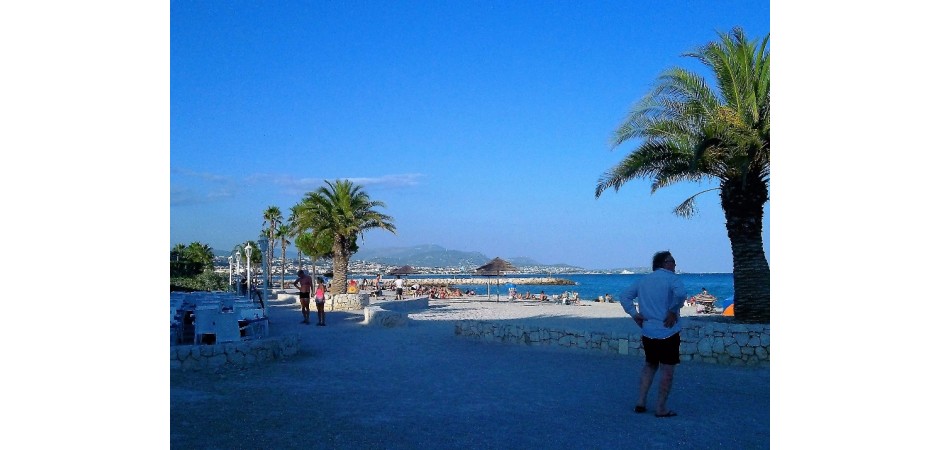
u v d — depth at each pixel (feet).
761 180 44.29
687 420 20.84
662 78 45.24
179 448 17.53
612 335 36.60
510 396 24.90
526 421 20.72
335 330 53.11
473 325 44.60
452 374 30.22
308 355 36.83
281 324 59.62
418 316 74.23
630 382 27.99
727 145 42.32
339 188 105.91
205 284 123.34
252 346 33.45
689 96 45.03
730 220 44.80
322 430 19.58
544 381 28.30
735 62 44.11
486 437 18.79
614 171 46.73
